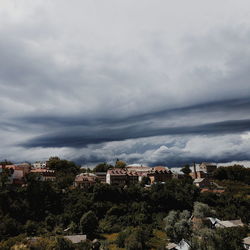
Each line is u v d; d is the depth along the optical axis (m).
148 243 106.62
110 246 106.88
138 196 153.75
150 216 138.25
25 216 135.50
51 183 166.00
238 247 75.06
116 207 141.88
